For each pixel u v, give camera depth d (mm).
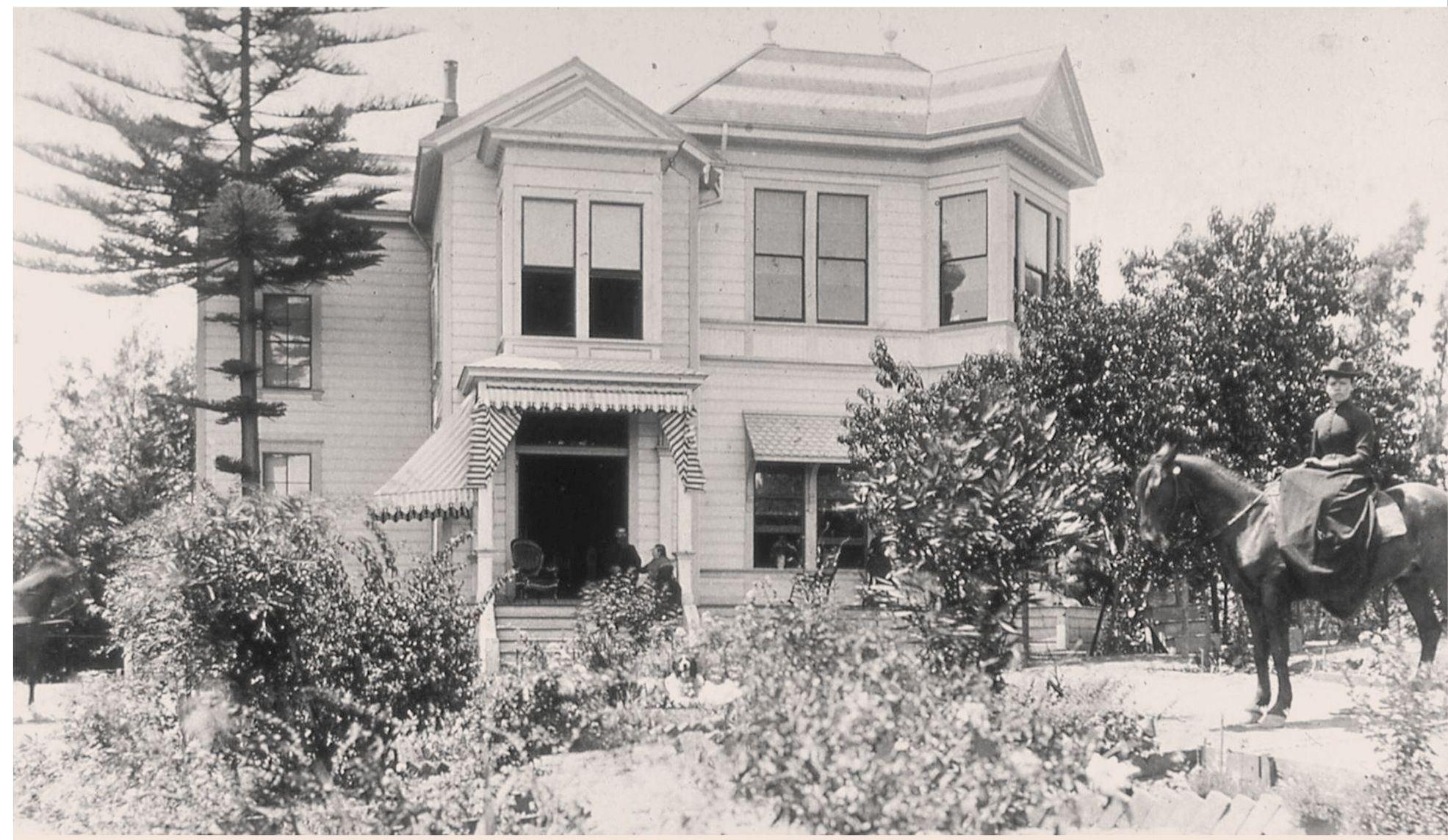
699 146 26703
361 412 31078
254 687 11477
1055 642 24891
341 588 11789
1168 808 9859
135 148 29453
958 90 29000
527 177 25859
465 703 12031
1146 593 23031
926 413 19969
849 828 9016
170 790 11297
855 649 9953
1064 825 9641
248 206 28062
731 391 27734
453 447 24609
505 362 24219
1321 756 11453
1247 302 23938
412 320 31609
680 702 13047
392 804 10352
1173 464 14039
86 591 20562
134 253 29562
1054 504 11703
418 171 27438
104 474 36219
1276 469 23531
